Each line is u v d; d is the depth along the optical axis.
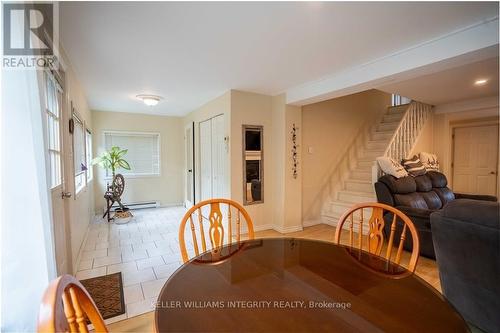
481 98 4.50
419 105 4.90
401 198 3.27
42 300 0.56
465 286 1.64
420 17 1.80
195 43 2.19
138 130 5.54
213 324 0.79
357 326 0.79
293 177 3.97
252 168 3.92
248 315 0.84
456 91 4.02
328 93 3.16
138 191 5.63
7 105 1.09
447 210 1.67
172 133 5.95
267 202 4.07
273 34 2.04
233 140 3.72
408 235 2.92
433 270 2.55
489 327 1.55
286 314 0.85
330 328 0.78
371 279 1.10
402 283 1.07
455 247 1.64
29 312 1.16
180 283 1.05
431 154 4.79
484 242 1.46
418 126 4.87
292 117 3.91
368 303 0.91
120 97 4.08
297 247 1.52
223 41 2.15
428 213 2.77
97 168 5.16
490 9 1.71
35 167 1.18
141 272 2.55
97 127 5.14
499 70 3.04
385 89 3.93
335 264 1.26
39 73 1.28
